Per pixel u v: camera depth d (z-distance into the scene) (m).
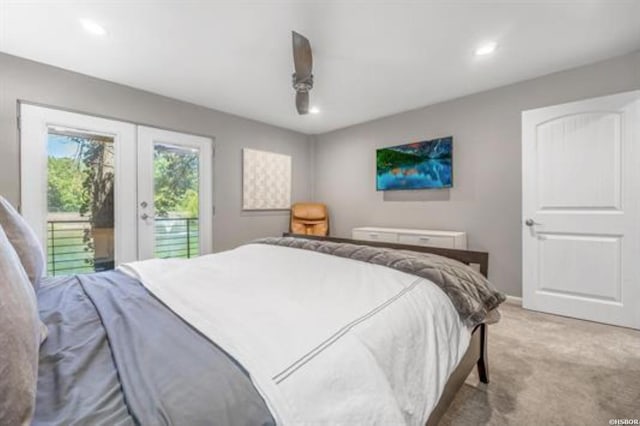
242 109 3.66
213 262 1.71
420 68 2.62
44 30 2.04
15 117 2.39
